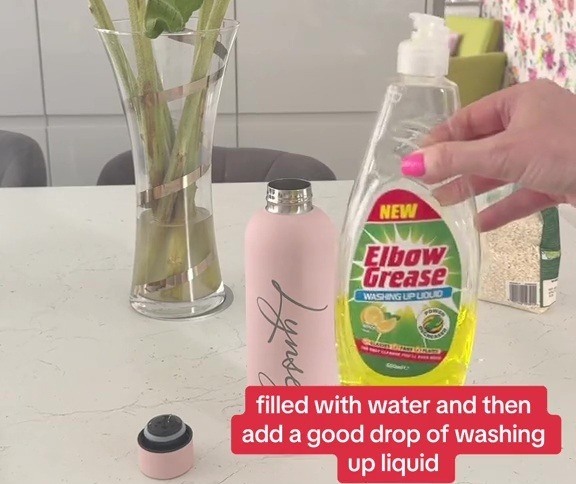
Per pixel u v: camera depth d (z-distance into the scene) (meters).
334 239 0.58
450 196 0.56
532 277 0.80
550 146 0.50
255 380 0.60
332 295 0.59
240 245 0.99
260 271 0.58
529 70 2.07
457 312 0.58
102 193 1.20
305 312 0.58
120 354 0.73
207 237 0.80
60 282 0.89
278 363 0.59
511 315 0.81
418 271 0.57
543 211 0.77
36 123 2.38
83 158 2.42
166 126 0.74
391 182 0.56
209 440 0.60
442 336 0.58
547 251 0.79
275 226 0.57
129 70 0.72
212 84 0.74
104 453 0.59
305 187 0.58
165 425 0.57
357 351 0.59
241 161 1.41
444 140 0.56
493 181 0.69
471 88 2.19
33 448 0.59
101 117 2.37
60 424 0.62
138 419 0.63
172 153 0.75
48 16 2.26
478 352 0.73
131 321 0.80
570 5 1.73
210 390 0.67
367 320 0.58
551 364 0.71
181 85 0.73
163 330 0.78
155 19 0.67
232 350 0.74
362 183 0.58
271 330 0.58
